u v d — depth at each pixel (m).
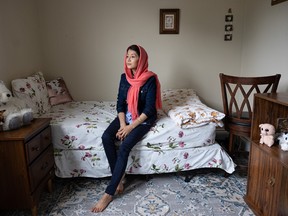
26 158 1.41
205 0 2.69
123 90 1.99
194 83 2.90
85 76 2.84
